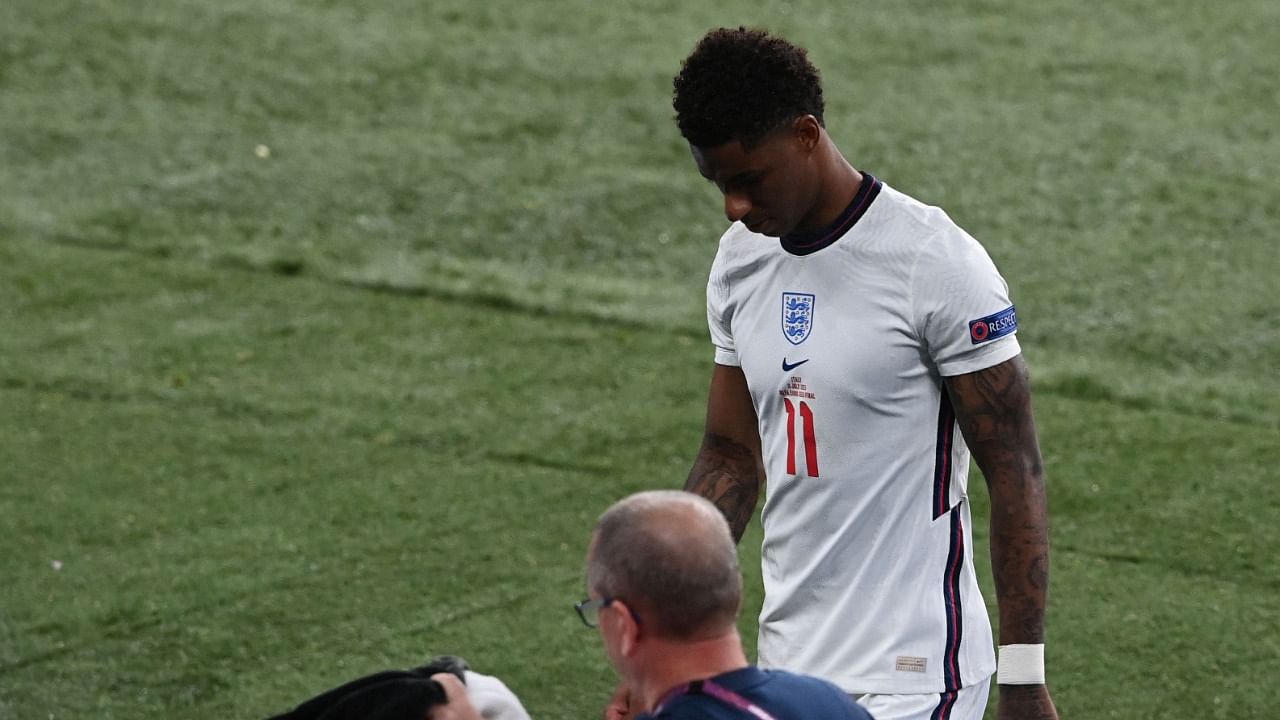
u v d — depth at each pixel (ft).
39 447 93.50
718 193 134.62
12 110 150.20
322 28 166.71
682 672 31.73
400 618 74.69
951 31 166.71
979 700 43.86
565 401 99.40
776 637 44.52
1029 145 141.08
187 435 95.14
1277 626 72.33
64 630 73.92
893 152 140.15
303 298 116.78
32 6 169.78
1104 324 110.83
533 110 149.48
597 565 32.19
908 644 42.68
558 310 114.11
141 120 148.87
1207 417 95.71
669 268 122.93
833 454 42.91
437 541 81.97
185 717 67.15
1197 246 122.93
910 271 41.75
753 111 40.40
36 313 113.60
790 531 44.04
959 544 43.39
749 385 44.60
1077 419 95.25
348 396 100.37
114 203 133.69
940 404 42.65
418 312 114.32
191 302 115.96
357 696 33.96
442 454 92.27
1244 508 83.46
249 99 152.66
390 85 155.02
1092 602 74.64
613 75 156.35
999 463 41.98
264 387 101.81
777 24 168.25
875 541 42.88
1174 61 159.74
